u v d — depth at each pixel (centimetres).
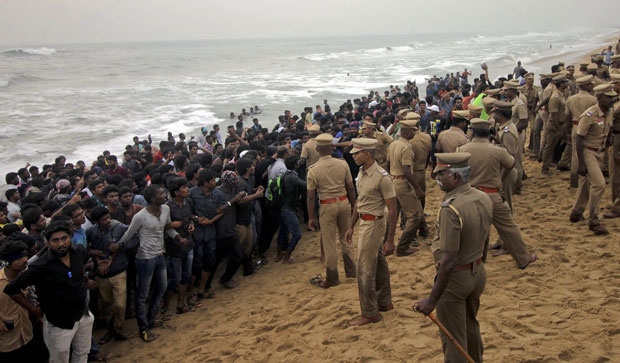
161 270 642
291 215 809
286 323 602
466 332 413
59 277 480
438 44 12362
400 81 4366
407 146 712
